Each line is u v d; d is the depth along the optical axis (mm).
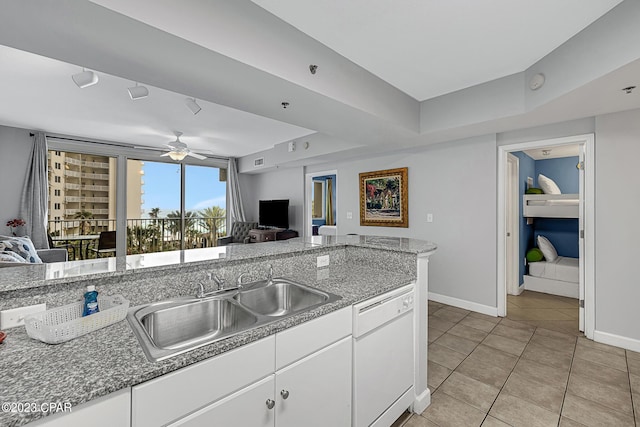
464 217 3637
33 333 954
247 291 1577
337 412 1357
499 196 3363
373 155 4691
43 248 4547
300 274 1912
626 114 2564
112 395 752
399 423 1739
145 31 1421
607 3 1758
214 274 1559
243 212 7113
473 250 3568
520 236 4355
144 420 801
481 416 1792
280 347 1120
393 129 3168
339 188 5277
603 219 2689
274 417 1108
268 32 1854
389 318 1619
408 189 4215
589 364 2348
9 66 2529
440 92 3107
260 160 6266
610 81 1968
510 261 4273
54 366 814
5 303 1038
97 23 1358
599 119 2689
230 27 1668
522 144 3189
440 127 3180
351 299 1419
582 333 2930
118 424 761
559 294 4219
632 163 2541
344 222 5195
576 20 1920
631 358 2426
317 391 1265
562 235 4855
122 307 1136
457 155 3689
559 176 5012
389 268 2008
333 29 2031
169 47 1563
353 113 2650
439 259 3885
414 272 1857
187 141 5344
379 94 2762
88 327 1023
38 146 4535
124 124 4254
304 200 6121
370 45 2225
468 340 2799
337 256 2227
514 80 2672
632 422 1725
